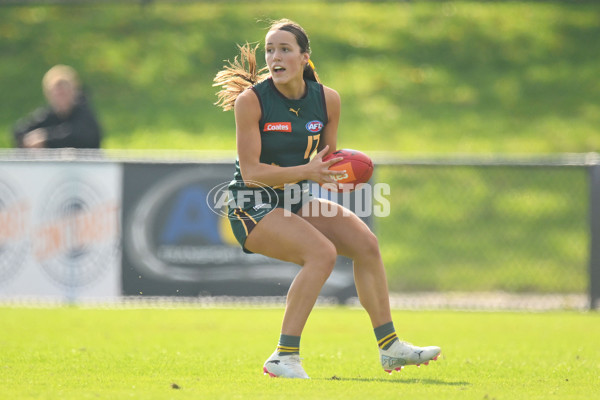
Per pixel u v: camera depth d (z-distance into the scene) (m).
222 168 32.28
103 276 32.31
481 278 42.84
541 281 42.72
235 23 72.56
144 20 72.69
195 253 32.16
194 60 67.69
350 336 25.92
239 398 13.17
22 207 32.41
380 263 17.25
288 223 16.34
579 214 48.06
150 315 30.95
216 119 60.66
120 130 58.16
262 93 16.53
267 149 16.75
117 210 32.22
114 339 24.61
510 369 18.73
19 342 23.55
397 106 63.53
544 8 78.31
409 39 72.94
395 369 17.38
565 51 72.12
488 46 72.44
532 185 50.12
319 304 32.97
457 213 47.78
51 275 32.41
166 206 32.25
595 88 66.75
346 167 16.81
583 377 17.42
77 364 18.61
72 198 32.38
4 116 59.28
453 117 62.12
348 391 14.17
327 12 75.94
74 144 40.47
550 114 63.00
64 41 69.00
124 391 14.09
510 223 47.03
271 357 16.58
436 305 35.28
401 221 46.81
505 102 64.75
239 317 30.61
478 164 33.88
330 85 65.38
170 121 59.88
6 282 32.44
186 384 15.13
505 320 31.23
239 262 32.25
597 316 32.56
